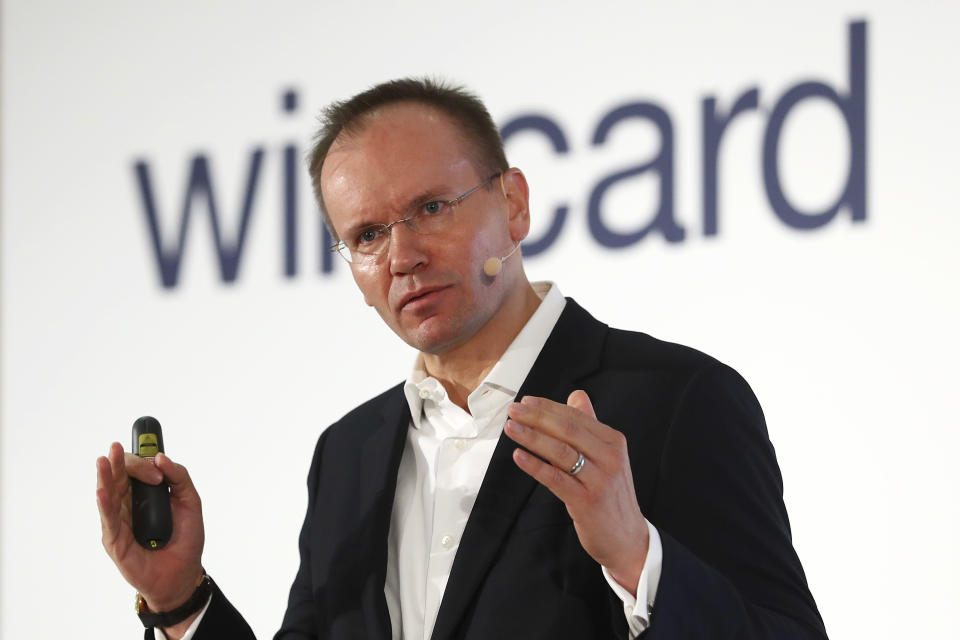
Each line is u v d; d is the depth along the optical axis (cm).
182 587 582
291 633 612
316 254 1219
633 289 1090
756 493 535
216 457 1222
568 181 1128
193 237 1267
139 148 1305
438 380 605
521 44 1170
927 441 978
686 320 1068
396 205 562
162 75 1308
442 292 562
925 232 1001
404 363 1175
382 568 572
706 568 480
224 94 1280
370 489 598
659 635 454
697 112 1091
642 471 538
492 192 582
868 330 1008
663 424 546
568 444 444
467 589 526
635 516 462
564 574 520
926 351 988
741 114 1073
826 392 1014
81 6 1349
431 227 563
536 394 572
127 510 579
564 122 1140
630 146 1110
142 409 1260
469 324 571
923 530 970
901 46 1027
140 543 575
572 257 1115
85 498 1266
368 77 1232
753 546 520
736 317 1051
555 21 1157
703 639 463
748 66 1077
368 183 566
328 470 640
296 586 641
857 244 1020
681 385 556
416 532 576
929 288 994
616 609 486
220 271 1251
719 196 1070
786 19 1067
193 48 1299
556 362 581
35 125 1349
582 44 1144
